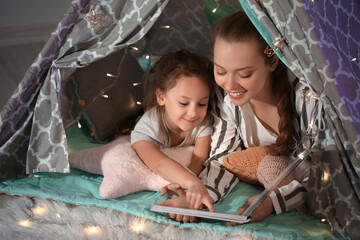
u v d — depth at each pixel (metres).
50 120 1.79
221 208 1.57
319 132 1.46
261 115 1.77
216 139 1.85
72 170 1.89
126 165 1.72
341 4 1.64
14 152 1.84
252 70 1.53
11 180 1.81
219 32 1.55
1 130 1.77
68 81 1.99
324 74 1.35
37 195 1.67
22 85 1.73
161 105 1.85
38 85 1.77
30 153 1.81
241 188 1.70
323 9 1.46
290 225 1.48
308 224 1.50
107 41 1.69
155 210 1.51
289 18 1.34
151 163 1.74
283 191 1.52
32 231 1.52
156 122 1.86
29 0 3.38
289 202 1.53
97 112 2.11
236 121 1.81
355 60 1.56
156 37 2.35
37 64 1.71
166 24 2.30
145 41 2.32
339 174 1.43
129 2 1.63
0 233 1.50
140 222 1.52
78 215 1.58
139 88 2.26
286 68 1.69
